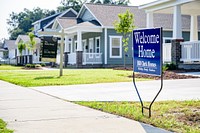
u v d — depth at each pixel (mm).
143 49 7527
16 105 8773
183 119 6633
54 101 9445
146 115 7066
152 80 15133
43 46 20203
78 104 8867
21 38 55375
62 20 38844
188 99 9133
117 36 32125
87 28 31375
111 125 6246
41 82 15164
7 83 15781
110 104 8625
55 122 6574
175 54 20641
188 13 25719
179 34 20797
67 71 23484
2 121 6664
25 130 5914
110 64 31781
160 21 34125
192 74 17031
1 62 57750
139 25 32812
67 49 35062
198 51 19656
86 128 6023
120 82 14648
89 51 35031
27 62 42188
